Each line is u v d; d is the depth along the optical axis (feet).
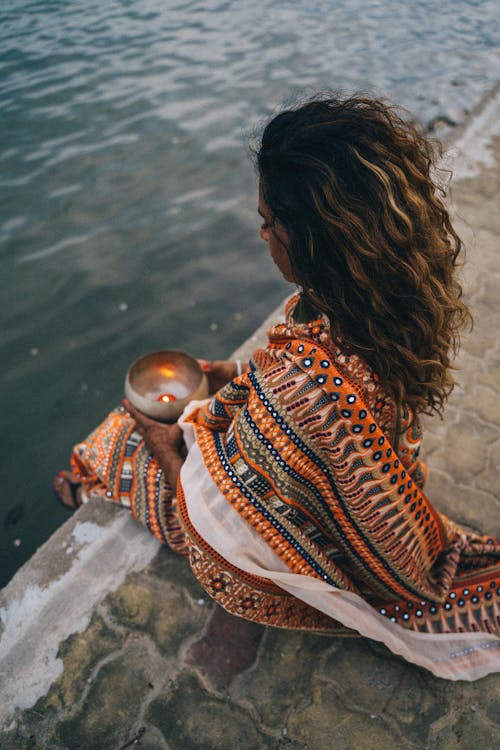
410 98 21.67
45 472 9.44
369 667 5.98
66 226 14.93
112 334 11.91
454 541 6.01
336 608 5.13
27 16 30.30
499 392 8.98
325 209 3.22
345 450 4.06
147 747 5.50
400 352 3.70
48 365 11.23
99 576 6.63
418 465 5.28
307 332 3.90
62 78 23.26
